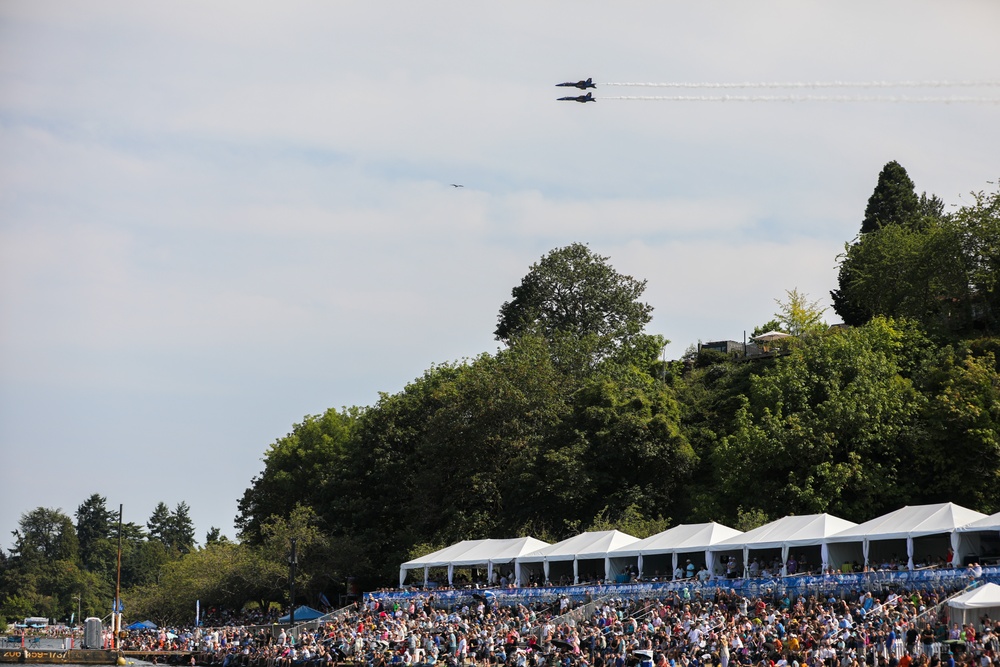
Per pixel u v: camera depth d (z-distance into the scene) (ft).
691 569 520.83
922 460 585.63
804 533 468.75
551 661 442.91
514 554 587.27
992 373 605.73
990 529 410.93
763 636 391.86
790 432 598.34
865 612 396.78
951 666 329.11
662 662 374.22
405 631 532.73
